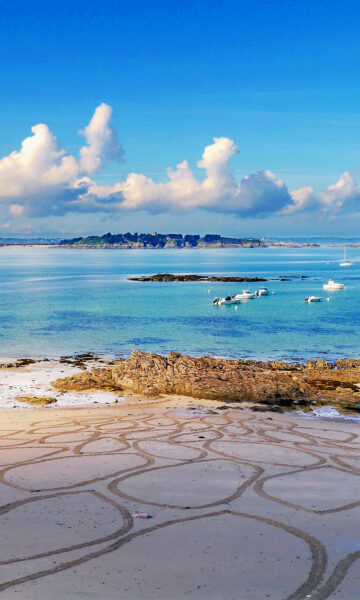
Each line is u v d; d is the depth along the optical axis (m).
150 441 16.56
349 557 8.73
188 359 29.59
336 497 11.62
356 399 23.62
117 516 10.45
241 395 23.72
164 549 8.98
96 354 36.94
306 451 15.52
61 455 14.88
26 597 7.34
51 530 9.74
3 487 12.15
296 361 35.38
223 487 12.22
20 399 23.39
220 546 9.12
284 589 7.68
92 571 8.16
